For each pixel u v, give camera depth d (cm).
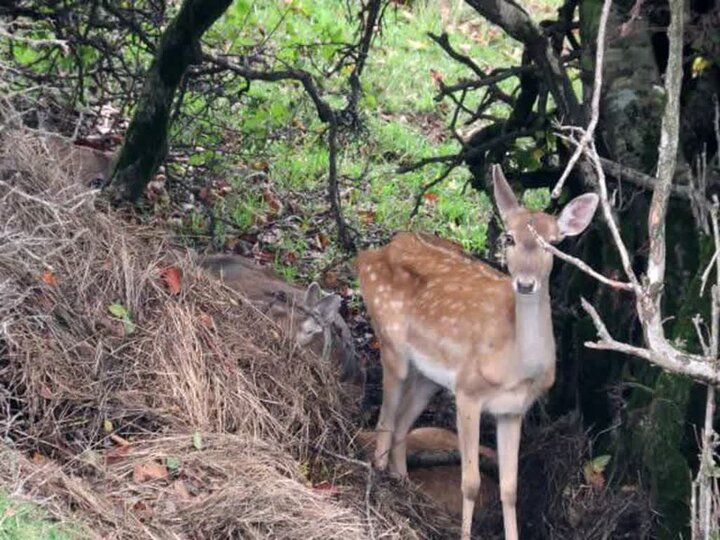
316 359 801
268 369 765
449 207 1230
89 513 615
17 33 999
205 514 648
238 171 1164
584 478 781
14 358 677
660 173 528
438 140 1362
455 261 811
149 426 698
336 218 1007
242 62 1037
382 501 736
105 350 715
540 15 1584
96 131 1096
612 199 775
